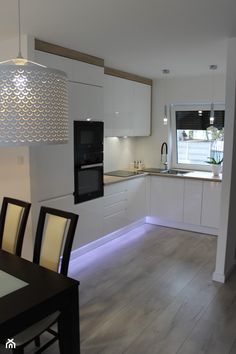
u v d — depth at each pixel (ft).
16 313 5.02
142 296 10.00
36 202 10.52
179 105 17.58
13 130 5.07
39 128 5.19
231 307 9.37
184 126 17.80
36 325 6.30
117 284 10.77
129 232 16.14
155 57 12.33
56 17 7.99
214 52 11.47
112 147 17.12
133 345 7.73
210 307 9.37
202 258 12.94
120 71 14.99
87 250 13.35
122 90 15.29
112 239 14.96
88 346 7.68
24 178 10.32
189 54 11.80
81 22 8.36
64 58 11.02
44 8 7.38
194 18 8.04
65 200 11.76
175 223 16.81
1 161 10.82
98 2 7.04
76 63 11.55
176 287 10.57
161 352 7.50
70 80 11.40
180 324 8.56
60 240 7.13
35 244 7.79
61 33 9.38
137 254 13.33
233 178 10.62
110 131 14.75
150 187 17.15
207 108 16.88
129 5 7.20
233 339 7.97
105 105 14.20
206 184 15.35
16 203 8.51
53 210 7.50
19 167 10.37
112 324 8.54
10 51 10.09
